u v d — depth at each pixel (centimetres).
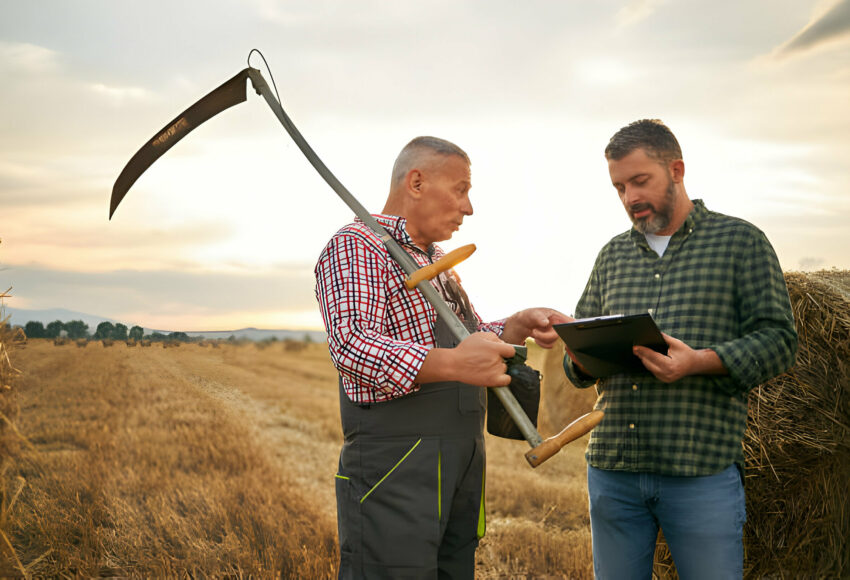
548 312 194
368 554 166
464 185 184
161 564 395
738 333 193
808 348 258
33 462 511
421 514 163
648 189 195
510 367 179
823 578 250
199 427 961
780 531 263
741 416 193
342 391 176
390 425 166
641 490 195
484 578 391
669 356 172
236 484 612
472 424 174
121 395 1054
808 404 255
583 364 195
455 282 195
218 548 427
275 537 437
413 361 149
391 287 171
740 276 191
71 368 1095
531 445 156
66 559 376
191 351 1273
